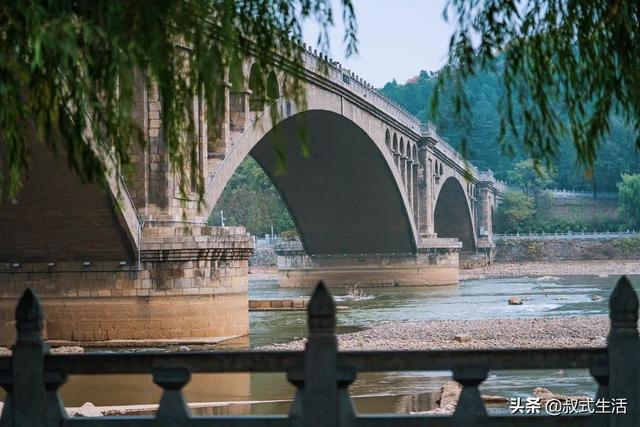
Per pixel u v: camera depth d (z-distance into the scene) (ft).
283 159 36.91
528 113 38.06
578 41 38.04
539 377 109.50
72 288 146.30
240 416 36.83
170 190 146.30
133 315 144.66
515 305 247.09
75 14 34.27
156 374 37.14
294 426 36.45
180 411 37.09
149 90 38.96
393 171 292.61
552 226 642.63
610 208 652.89
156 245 143.64
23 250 145.69
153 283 144.77
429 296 297.53
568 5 38.65
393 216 322.55
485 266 540.52
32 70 33.06
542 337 153.58
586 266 533.14
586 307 234.38
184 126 39.93
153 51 33.68
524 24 38.40
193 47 36.35
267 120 178.40
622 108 37.88
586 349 36.58
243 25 37.58
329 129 251.39
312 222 335.06
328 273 356.18
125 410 85.30
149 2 33.86
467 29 38.47
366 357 36.47
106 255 144.66
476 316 212.23
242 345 147.43
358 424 36.45
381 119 274.98
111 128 36.73
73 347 140.46
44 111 36.50
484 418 36.58
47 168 127.75
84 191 132.57
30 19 31.94
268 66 37.96
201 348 142.10
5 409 37.19
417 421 36.52
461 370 36.60
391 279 350.02
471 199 521.24
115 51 34.37
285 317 215.92
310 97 208.85
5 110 34.37
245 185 586.45
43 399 37.06
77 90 36.55
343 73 233.14
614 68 37.73
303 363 36.60
